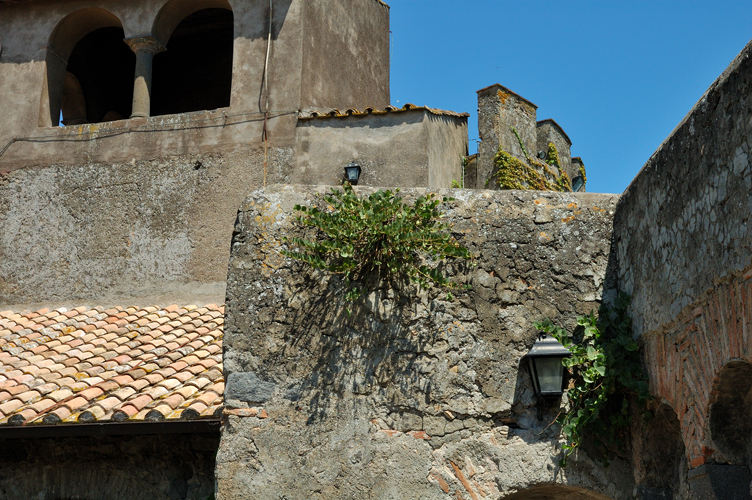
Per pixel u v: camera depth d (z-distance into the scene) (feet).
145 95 38.09
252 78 36.60
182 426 21.56
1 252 36.60
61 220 36.45
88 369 25.90
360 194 18.98
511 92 48.39
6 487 24.45
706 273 12.81
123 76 50.52
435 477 16.79
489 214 18.28
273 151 35.40
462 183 42.04
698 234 13.17
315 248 17.93
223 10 44.83
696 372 13.35
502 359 17.37
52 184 37.04
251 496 17.03
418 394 17.29
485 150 46.93
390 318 17.80
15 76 39.06
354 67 41.37
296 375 17.69
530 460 16.66
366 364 17.60
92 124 37.52
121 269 35.17
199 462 23.43
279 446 17.28
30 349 28.22
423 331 17.65
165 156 36.29
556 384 16.57
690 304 13.44
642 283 16.02
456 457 16.87
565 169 55.21
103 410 22.48
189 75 49.49
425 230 17.66
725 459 12.94
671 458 15.81
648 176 15.71
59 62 40.01
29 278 36.01
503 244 18.04
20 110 38.45
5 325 31.40
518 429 16.99
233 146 35.81
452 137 40.47
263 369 17.79
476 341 17.51
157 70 50.24
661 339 15.05
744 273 11.57
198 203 35.32
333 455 17.13
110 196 36.29
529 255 17.94
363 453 17.06
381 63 44.88
